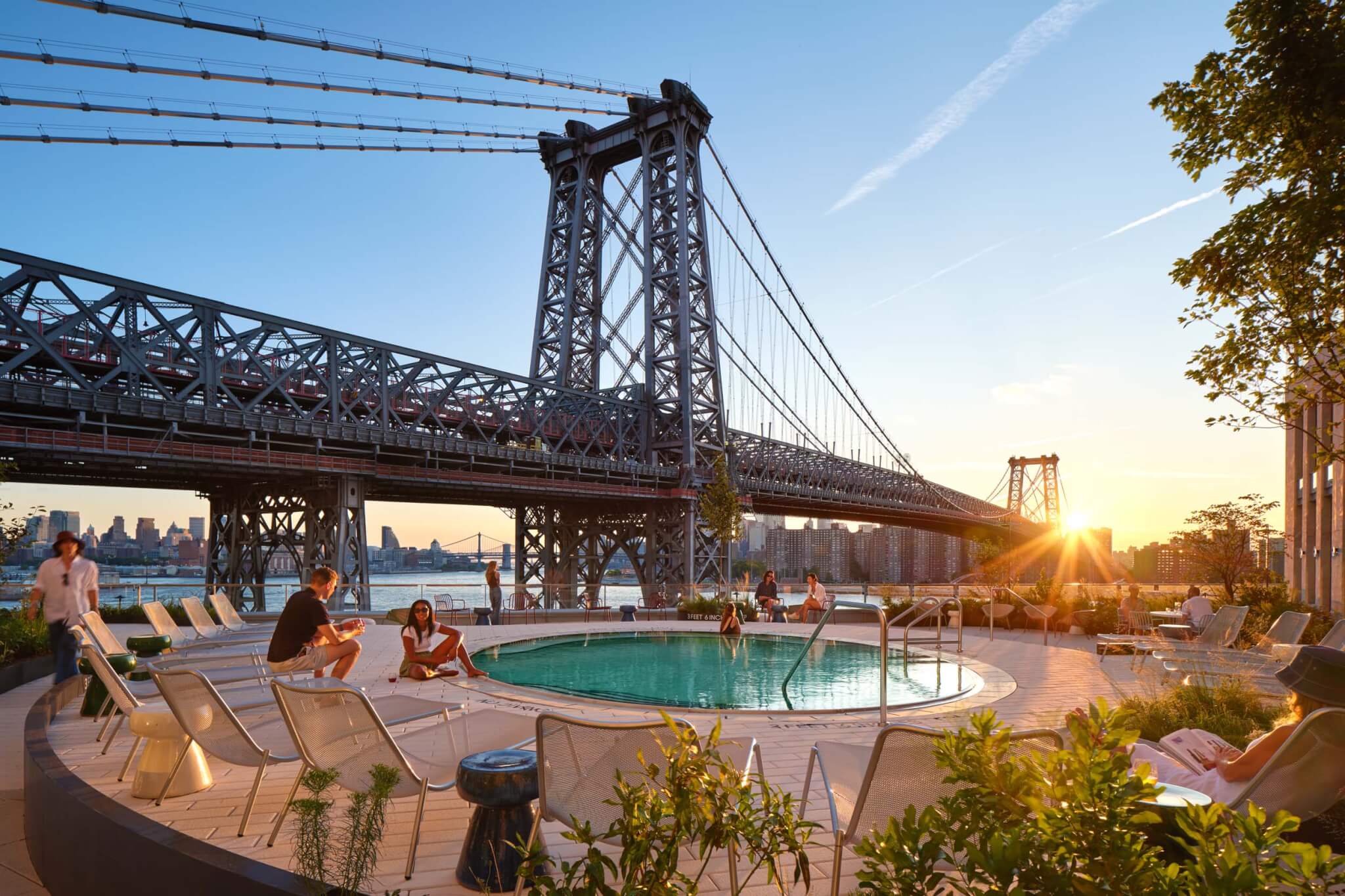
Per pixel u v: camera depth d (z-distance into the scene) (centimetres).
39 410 3297
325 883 358
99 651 568
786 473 6806
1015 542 9019
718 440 6025
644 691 1145
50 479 4000
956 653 1416
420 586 2238
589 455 5894
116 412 3350
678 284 6000
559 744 362
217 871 371
